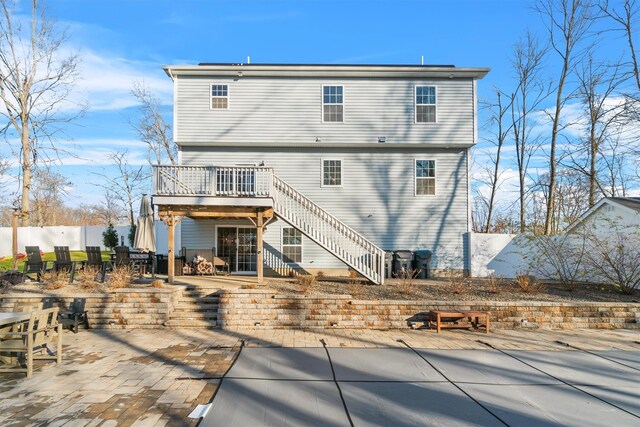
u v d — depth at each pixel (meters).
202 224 17.44
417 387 6.00
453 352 8.05
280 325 10.48
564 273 13.48
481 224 37.78
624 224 13.89
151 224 13.49
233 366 6.96
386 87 17.41
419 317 10.57
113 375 6.41
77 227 31.03
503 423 4.79
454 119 17.31
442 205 17.42
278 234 17.25
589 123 22.48
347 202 17.36
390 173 17.47
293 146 17.38
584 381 6.33
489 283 13.42
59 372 6.56
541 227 25.53
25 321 7.30
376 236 17.31
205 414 4.92
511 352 8.09
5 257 26.28
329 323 10.52
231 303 10.61
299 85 17.33
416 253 16.75
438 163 17.53
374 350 8.17
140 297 10.52
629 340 9.21
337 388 5.93
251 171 13.81
